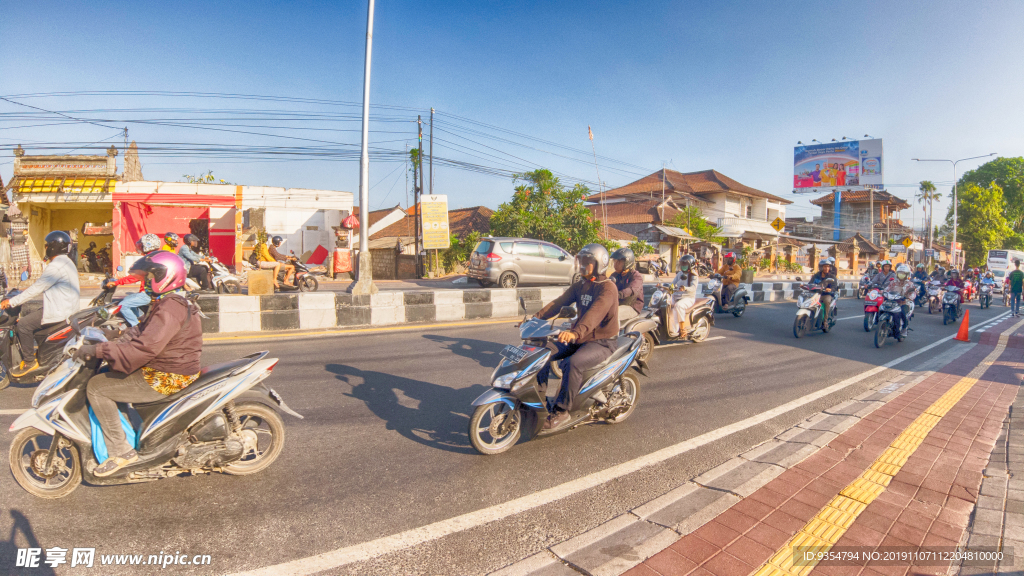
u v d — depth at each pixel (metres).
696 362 7.76
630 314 7.04
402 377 6.32
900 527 3.10
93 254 22.38
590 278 4.60
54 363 5.28
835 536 2.99
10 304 4.99
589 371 4.43
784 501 3.40
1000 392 6.38
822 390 6.44
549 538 3.01
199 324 3.54
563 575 2.64
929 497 3.48
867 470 3.90
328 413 5.00
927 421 5.12
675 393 6.09
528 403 4.20
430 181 27.41
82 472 3.31
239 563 2.71
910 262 54.12
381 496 3.47
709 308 9.30
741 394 6.14
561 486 3.68
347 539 2.96
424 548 2.89
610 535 2.99
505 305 11.49
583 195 27.64
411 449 4.26
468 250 27.84
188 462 3.40
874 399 5.96
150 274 3.31
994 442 4.56
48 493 3.29
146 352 3.22
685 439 4.64
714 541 2.92
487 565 2.74
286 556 2.78
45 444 4.07
